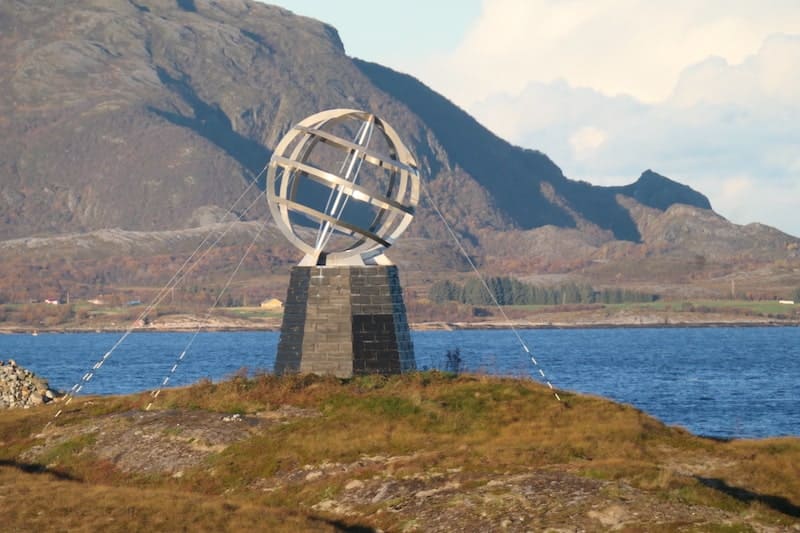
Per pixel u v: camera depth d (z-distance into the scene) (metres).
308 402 73.06
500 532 49.25
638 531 47.62
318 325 81.50
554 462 58.81
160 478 62.59
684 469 60.16
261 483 60.59
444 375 78.69
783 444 66.62
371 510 54.16
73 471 65.38
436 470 58.25
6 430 75.31
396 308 83.06
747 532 47.38
